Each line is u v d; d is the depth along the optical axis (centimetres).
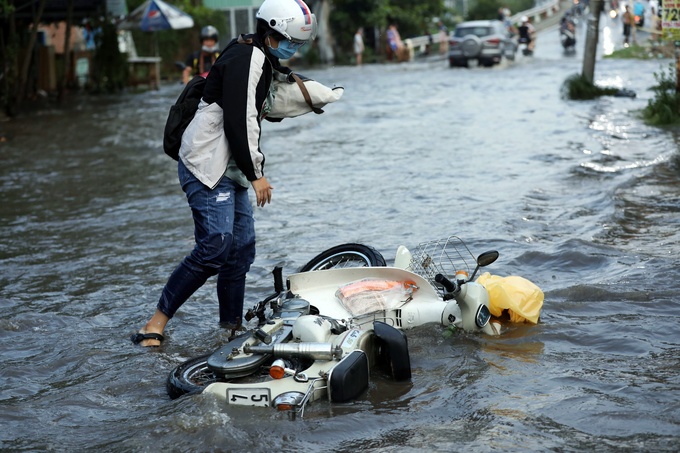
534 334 568
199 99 594
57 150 1634
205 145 579
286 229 912
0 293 738
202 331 625
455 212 941
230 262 620
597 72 2677
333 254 639
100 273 787
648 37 3716
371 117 1919
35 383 538
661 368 505
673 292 639
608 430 424
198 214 590
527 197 996
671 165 1138
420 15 5331
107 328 639
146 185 1223
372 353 511
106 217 1022
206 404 455
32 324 648
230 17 4303
